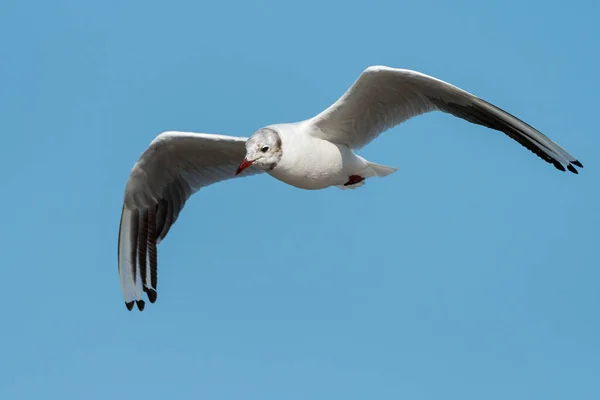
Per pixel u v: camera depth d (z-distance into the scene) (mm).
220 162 14336
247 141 12586
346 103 12547
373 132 13086
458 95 12547
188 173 14367
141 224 14453
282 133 12570
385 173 13594
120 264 14562
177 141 13648
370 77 12258
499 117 12594
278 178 12836
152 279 14492
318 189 13312
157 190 14359
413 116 13039
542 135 12406
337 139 13086
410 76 12234
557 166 12469
